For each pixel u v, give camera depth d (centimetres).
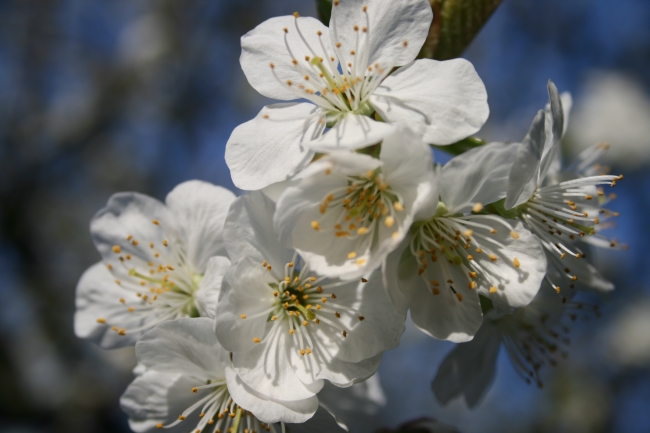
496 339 16
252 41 15
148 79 39
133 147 39
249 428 14
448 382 16
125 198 16
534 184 14
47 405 29
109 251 16
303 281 14
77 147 37
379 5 14
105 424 29
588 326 32
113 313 16
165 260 16
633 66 36
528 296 14
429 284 14
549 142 14
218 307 13
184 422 15
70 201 37
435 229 14
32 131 36
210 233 16
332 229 13
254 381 14
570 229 15
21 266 33
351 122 14
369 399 15
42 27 38
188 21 40
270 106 14
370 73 14
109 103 38
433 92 14
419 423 16
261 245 14
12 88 37
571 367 31
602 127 34
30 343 31
